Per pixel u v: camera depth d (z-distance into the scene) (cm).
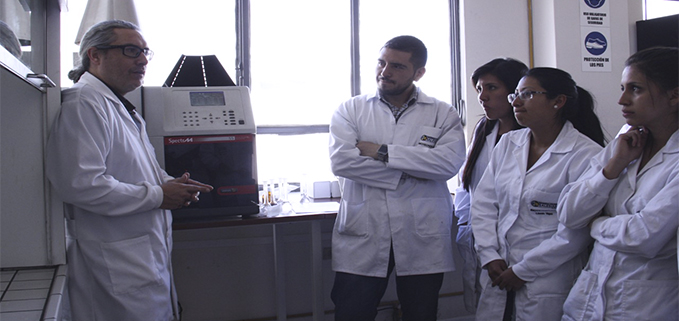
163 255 151
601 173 135
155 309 143
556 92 155
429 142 187
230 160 187
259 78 297
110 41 146
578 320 137
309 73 306
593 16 329
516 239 158
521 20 337
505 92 182
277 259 227
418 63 185
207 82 210
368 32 320
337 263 184
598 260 137
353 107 198
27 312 103
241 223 183
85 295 138
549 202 154
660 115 127
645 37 338
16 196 135
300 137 305
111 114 140
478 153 196
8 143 134
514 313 160
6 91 133
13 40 118
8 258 135
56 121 135
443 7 337
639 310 123
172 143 182
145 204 139
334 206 220
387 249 177
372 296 179
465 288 198
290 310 250
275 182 247
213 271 241
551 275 150
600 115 332
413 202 180
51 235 137
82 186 129
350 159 179
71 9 253
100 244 137
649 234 118
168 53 277
